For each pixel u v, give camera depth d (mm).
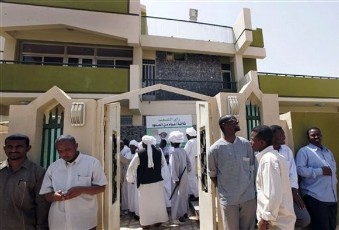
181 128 10750
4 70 8477
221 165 3037
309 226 3598
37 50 10031
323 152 3686
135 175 5168
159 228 5008
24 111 3598
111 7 9852
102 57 10500
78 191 2689
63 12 9359
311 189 3533
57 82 8656
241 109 3895
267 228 2344
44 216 2938
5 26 8945
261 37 12883
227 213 2930
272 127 3475
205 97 4047
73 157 2855
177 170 5398
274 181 2293
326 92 12164
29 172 2906
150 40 11156
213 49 11992
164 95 11234
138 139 10102
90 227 2820
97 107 3645
